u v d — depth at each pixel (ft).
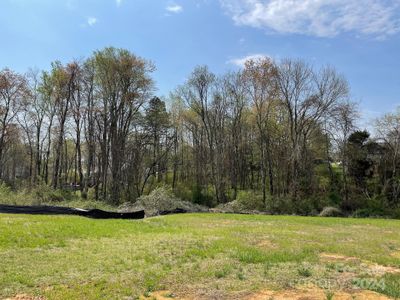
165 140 187.93
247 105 168.14
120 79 139.33
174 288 26.11
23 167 225.35
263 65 141.79
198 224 69.62
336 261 36.83
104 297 23.56
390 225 80.64
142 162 177.17
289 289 26.25
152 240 44.45
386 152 154.10
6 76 138.72
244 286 26.73
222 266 32.53
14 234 42.63
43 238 42.11
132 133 166.50
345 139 148.15
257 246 44.21
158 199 115.44
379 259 38.24
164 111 176.76
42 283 26.09
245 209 129.80
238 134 173.99
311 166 151.33
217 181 156.76
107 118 146.51
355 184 154.92
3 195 100.17
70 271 29.27
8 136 158.81
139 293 24.70
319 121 142.10
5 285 25.39
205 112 168.25
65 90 143.33
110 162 149.28
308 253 40.29
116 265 31.71
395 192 141.28
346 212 133.18
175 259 34.81
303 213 128.36
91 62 143.13
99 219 72.74
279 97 143.64
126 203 117.50
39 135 159.12
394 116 163.94
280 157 159.22
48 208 78.64
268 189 165.78
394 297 24.88
